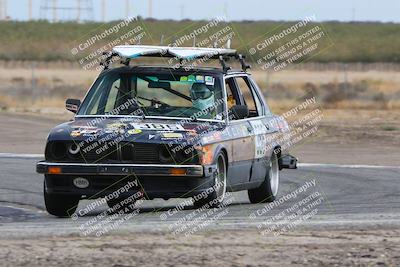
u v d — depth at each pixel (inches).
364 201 1793.8
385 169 2479.1
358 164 2657.5
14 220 1526.8
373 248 1175.6
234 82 1765.5
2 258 1101.7
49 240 1223.5
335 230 1316.4
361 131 3774.6
